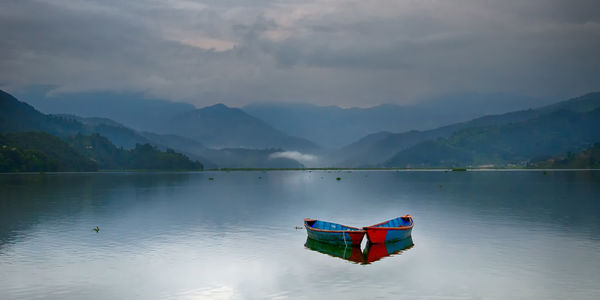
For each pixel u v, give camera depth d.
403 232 51.91
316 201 106.62
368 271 39.41
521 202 98.44
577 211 79.94
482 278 37.12
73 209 87.00
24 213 80.12
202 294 33.69
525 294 33.22
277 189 157.00
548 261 42.31
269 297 33.03
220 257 44.78
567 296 32.75
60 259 43.94
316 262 42.56
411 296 33.00
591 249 47.34
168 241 53.03
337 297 32.91
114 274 38.72
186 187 167.88
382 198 114.75
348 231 48.34
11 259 43.94
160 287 35.25
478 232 58.25
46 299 32.59
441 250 47.34
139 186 172.75
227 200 109.75
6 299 32.59
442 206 92.00
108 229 61.81
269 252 46.94
